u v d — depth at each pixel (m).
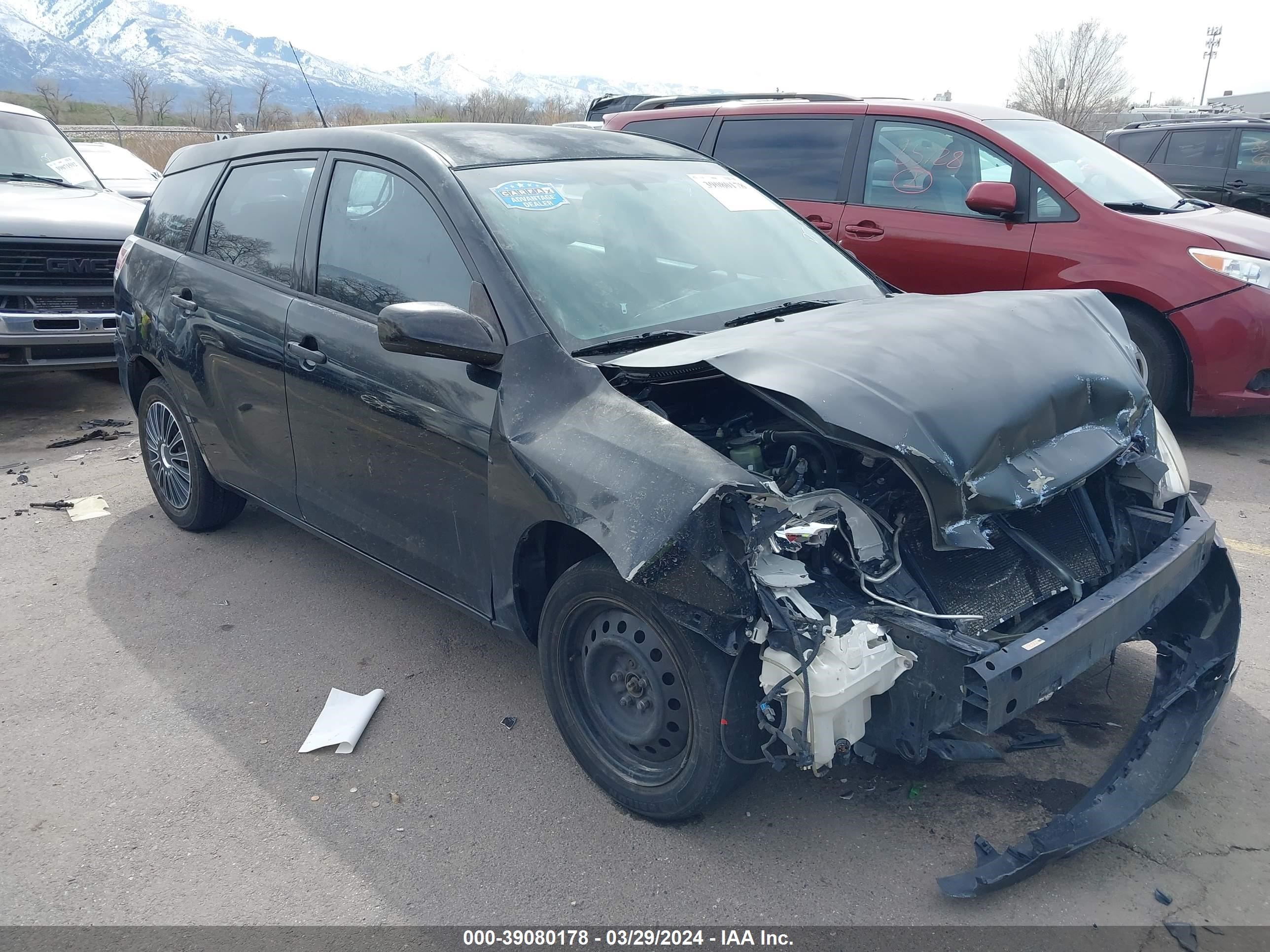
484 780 3.05
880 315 3.04
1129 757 2.79
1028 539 2.78
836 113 6.95
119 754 3.22
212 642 3.94
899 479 2.73
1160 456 3.16
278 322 3.75
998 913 2.45
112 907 2.55
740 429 2.92
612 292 3.18
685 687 2.55
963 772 3.00
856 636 2.35
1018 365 2.73
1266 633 3.81
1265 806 2.82
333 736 3.26
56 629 4.05
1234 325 5.67
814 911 2.48
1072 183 6.09
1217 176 11.09
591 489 2.55
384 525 3.49
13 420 7.31
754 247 3.74
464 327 2.83
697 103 8.65
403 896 2.58
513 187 3.35
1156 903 2.47
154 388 4.77
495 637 3.96
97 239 7.00
